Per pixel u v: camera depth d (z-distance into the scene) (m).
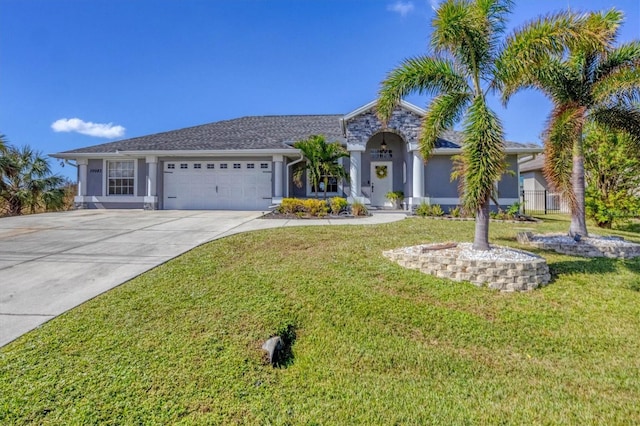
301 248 7.13
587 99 7.83
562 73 7.66
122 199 16.23
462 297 5.00
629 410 2.79
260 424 2.48
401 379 3.21
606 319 4.48
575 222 8.42
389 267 6.01
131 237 8.23
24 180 16.03
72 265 5.79
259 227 9.77
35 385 2.67
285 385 2.99
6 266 5.73
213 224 10.48
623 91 7.21
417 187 14.39
